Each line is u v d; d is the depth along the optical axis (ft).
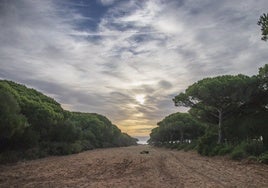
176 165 84.94
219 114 134.51
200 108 143.54
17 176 64.08
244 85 118.62
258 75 122.31
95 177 61.41
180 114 279.49
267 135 115.75
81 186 49.14
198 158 114.93
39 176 63.98
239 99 121.60
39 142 150.92
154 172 68.39
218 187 45.44
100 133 344.49
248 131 123.75
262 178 54.85
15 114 99.66
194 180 53.47
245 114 132.36
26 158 118.21
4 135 94.07
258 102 128.16
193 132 257.14
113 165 89.92
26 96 159.63
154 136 420.36
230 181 51.42
